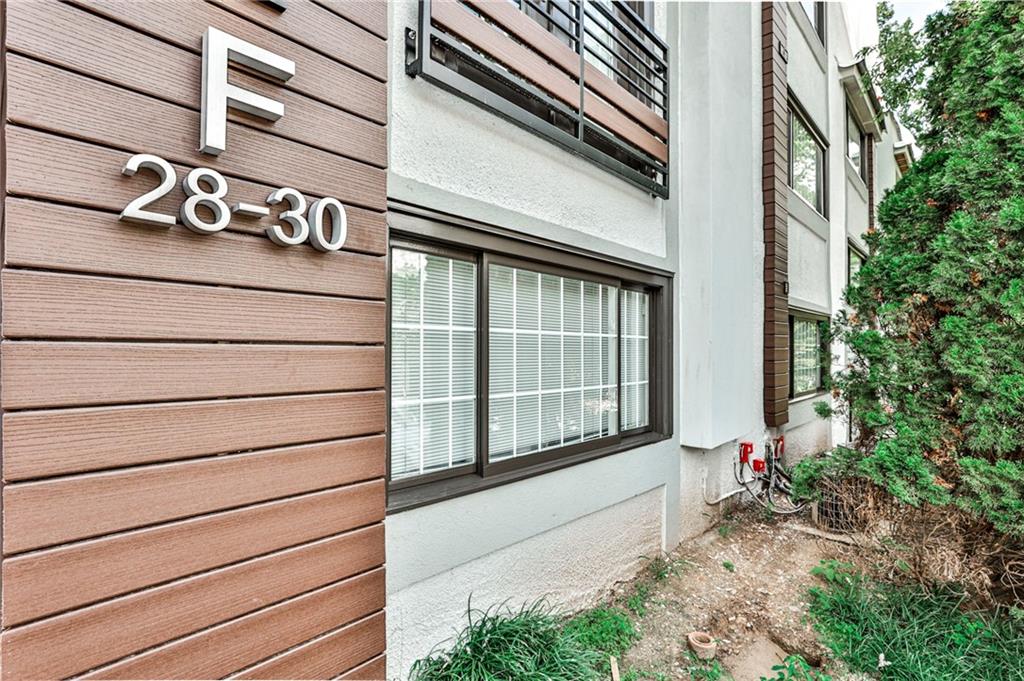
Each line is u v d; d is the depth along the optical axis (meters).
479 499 2.63
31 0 1.06
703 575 3.86
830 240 8.64
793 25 6.88
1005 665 2.60
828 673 2.77
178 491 1.26
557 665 2.43
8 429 1.03
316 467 1.54
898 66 5.05
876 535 3.43
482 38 2.60
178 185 1.26
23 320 1.05
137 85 1.20
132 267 1.19
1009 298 2.78
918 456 3.14
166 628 1.24
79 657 1.12
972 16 3.45
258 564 1.41
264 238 1.42
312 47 1.53
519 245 2.93
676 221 4.44
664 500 4.20
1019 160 2.90
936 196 3.38
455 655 2.42
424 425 2.57
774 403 5.89
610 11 3.59
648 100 4.13
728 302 4.75
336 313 1.59
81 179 1.12
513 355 3.06
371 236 1.69
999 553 3.02
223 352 1.34
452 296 2.71
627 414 4.08
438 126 2.48
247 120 1.38
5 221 1.03
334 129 1.59
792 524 4.95
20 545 1.04
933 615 3.03
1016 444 2.81
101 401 1.15
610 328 3.85
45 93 1.08
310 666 1.51
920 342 3.33
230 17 1.36
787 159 6.62
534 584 3.00
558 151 3.20
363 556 1.66
